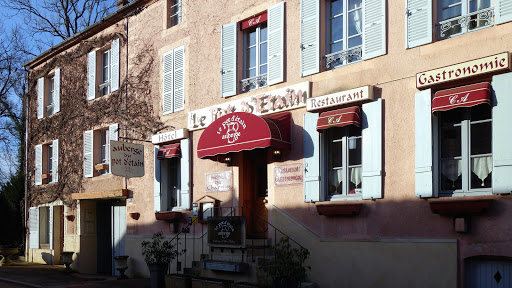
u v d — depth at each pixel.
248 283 11.02
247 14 13.02
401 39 9.96
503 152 8.37
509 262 8.42
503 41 8.62
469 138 9.04
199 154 12.40
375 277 9.91
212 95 13.73
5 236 24.08
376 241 9.95
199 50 14.30
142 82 16.16
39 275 16.59
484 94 8.45
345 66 10.82
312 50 11.38
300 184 11.38
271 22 12.30
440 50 9.38
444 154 9.36
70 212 19.09
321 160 11.02
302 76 11.53
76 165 18.92
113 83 17.38
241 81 13.14
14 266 19.16
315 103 10.98
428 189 9.19
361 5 10.89
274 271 10.12
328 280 10.68
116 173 14.12
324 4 11.49
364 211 10.20
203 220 13.48
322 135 11.06
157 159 15.07
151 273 13.07
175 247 14.29
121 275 15.44
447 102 8.86
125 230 16.83
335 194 10.98
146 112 15.88
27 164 22.17
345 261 10.41
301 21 11.65
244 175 13.02
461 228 8.66
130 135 16.39
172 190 15.08
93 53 18.39
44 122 21.11
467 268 8.83
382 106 10.09
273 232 11.88
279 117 11.70
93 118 18.11
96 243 18.67
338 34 11.30
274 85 12.19
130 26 16.91
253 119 11.45
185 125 14.47
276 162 11.97
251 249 11.53
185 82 14.64
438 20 9.64
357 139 10.70
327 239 10.77
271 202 11.98
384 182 9.94
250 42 13.28
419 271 9.27
